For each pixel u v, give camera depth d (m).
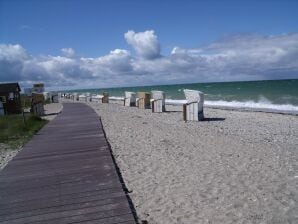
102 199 5.66
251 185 6.36
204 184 6.54
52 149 10.22
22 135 14.05
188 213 5.22
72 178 6.97
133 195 6.12
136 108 27.62
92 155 9.03
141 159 8.79
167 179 6.98
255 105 28.05
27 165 8.37
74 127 15.10
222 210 5.27
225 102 33.31
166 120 17.73
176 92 66.56
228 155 8.91
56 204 5.55
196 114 17.23
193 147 10.10
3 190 6.47
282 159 8.34
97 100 50.06
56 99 48.47
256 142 10.88
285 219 4.88
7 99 26.30
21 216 5.16
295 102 29.52
